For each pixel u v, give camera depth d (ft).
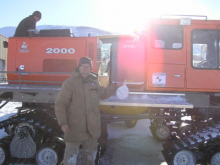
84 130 9.61
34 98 13.41
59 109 9.35
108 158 14.42
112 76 13.39
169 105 11.74
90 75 10.24
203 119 14.38
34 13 15.49
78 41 13.79
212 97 14.37
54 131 13.47
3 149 12.75
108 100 11.82
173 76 13.19
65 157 9.59
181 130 15.15
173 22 13.30
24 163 13.06
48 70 13.88
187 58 13.26
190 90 13.20
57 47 13.87
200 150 13.42
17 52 14.02
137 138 18.53
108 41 19.02
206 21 13.38
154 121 17.20
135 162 13.92
